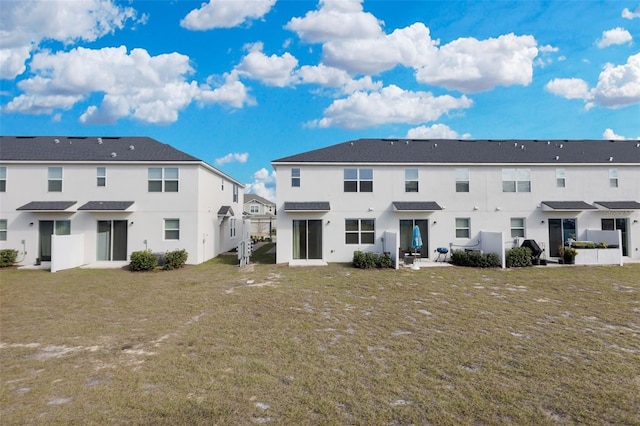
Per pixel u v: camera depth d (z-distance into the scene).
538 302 10.09
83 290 11.95
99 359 6.05
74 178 18.38
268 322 8.21
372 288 12.05
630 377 5.26
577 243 17.88
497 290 11.71
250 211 64.56
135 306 9.75
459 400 4.58
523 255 16.66
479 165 19.06
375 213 18.73
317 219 18.61
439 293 11.30
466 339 7.00
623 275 14.31
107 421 4.11
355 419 4.14
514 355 6.16
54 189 18.33
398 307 9.59
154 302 10.21
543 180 19.25
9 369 5.62
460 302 10.13
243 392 4.82
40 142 20.39
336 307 9.59
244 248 17.73
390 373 5.42
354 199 18.75
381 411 4.31
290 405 4.46
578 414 4.25
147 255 16.28
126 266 17.28
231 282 13.30
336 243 18.58
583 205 18.66
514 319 8.41
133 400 4.60
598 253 17.27
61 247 16.55
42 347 6.65
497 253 16.92
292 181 18.72
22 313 9.06
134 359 6.04
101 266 17.31
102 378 5.29
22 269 16.70
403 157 19.41
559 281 13.18
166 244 18.52
